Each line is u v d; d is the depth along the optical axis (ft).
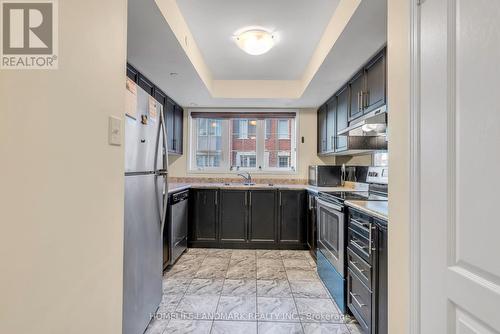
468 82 2.57
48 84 2.64
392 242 4.00
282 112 14.42
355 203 6.54
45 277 2.59
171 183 13.82
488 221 2.35
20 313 2.34
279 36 8.25
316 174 12.53
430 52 3.12
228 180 14.44
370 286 5.52
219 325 6.36
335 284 7.50
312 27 7.72
